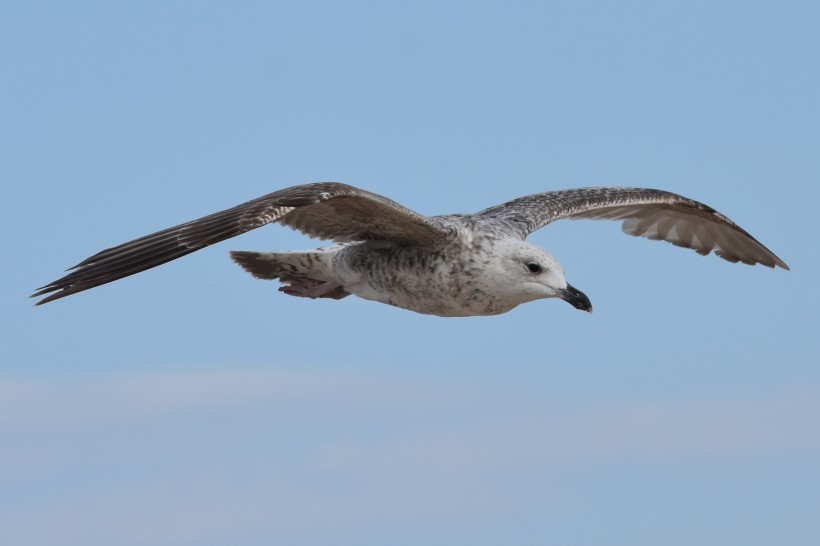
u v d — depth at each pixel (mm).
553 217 16484
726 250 18672
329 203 13727
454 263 14438
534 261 14336
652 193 17469
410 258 14586
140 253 12297
